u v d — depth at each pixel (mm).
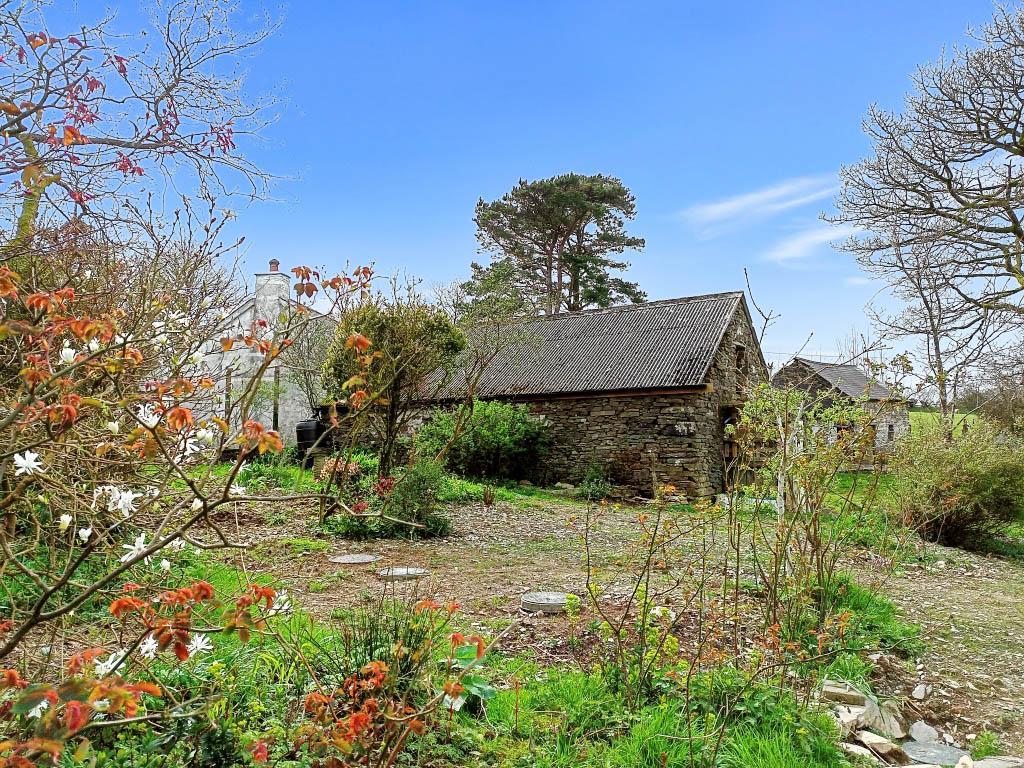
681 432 17641
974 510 12750
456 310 20656
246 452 1975
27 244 3934
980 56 17594
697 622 5871
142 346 3828
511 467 19078
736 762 3605
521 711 3971
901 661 5840
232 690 3152
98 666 2043
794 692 4477
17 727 2209
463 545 10031
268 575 5828
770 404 6266
